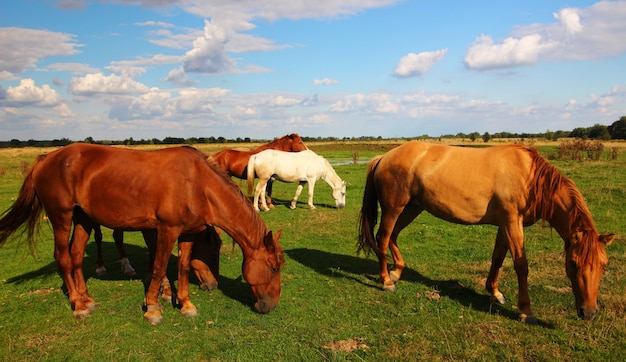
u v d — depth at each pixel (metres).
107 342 4.28
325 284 6.07
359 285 6.02
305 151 13.32
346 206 13.84
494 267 5.23
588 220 4.26
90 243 9.26
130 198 4.72
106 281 6.36
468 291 5.68
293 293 5.71
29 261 7.86
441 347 4.05
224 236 9.54
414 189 5.46
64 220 4.93
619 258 6.82
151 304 4.80
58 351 4.10
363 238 6.13
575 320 4.63
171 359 3.92
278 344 4.17
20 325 4.73
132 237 9.98
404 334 4.36
